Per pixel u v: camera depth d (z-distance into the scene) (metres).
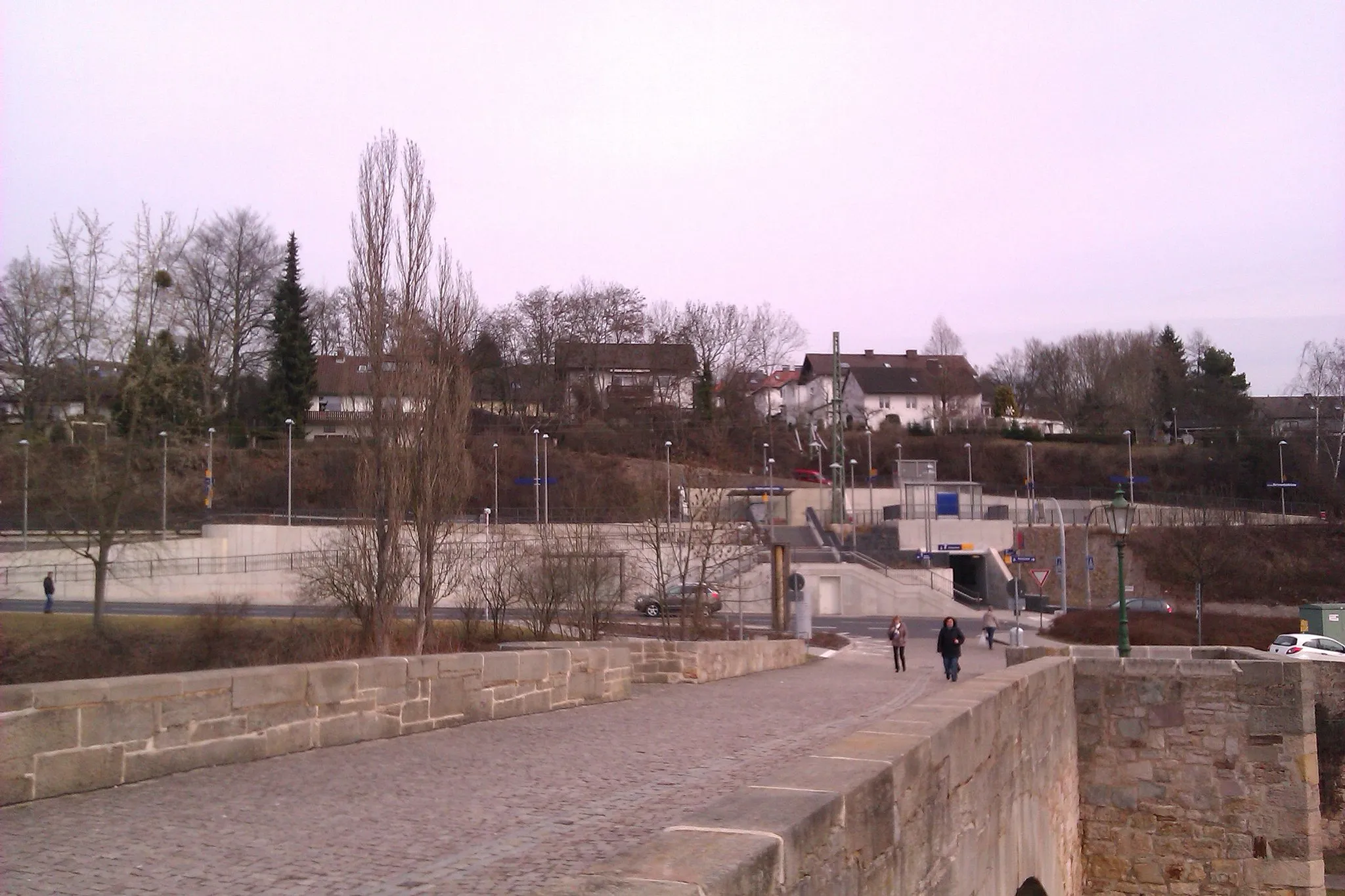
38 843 6.91
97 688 8.64
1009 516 79.25
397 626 28.48
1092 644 43.75
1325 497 84.56
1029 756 11.51
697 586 40.47
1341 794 27.30
